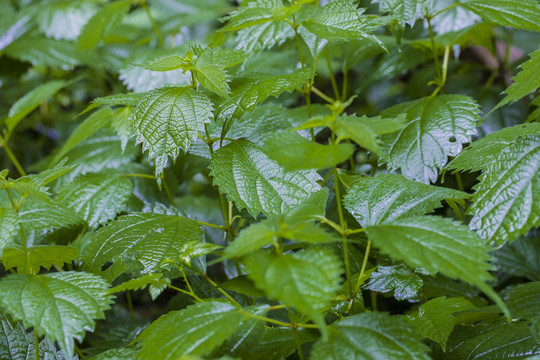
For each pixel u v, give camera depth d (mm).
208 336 879
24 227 1020
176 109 966
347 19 999
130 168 1185
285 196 976
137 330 1107
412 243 880
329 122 876
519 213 944
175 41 1546
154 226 1001
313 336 945
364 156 1324
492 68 1316
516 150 972
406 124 1073
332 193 1101
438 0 1219
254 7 996
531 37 1470
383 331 877
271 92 986
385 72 1222
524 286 1001
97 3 1701
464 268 866
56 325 895
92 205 1092
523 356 950
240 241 866
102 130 1230
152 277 932
